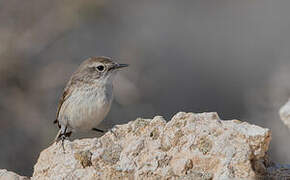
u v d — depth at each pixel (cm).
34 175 740
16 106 1625
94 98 919
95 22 1825
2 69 1623
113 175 689
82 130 969
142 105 1728
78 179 700
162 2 2212
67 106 941
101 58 938
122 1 2002
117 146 716
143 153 697
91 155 708
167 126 700
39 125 1625
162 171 675
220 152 659
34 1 1702
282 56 2052
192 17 2238
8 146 1606
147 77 1861
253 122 1780
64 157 717
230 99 2012
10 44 1648
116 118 1648
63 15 1703
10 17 1689
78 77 938
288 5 2242
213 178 655
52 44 1748
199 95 2014
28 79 1659
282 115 903
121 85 1661
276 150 1630
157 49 2073
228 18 2256
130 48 1878
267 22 2227
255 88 1916
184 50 2117
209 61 2103
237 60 2128
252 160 666
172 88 1994
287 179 684
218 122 686
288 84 1802
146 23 2109
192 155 672
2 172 760
